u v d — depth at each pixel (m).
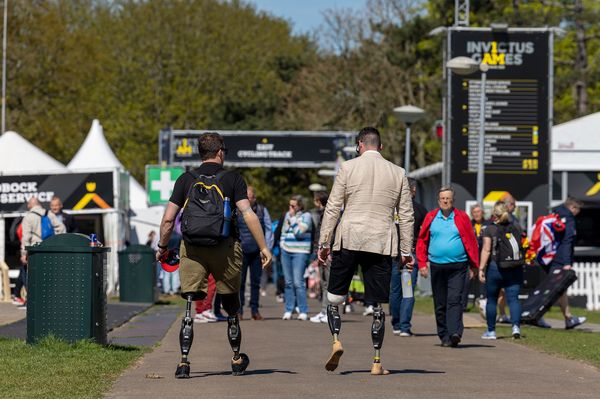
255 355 24.86
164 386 18.77
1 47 115.25
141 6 134.62
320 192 38.53
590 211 64.62
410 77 122.69
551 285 37.81
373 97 122.69
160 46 131.88
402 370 21.92
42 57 118.94
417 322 39.12
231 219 19.61
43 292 24.19
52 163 63.00
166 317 39.47
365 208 20.34
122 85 129.88
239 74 140.88
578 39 108.06
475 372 21.95
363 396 17.62
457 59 51.09
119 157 127.94
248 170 139.12
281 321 38.00
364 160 20.55
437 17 117.06
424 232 28.88
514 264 31.16
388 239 20.30
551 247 38.75
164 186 73.50
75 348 23.75
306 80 132.12
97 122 71.56
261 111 138.25
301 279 38.72
